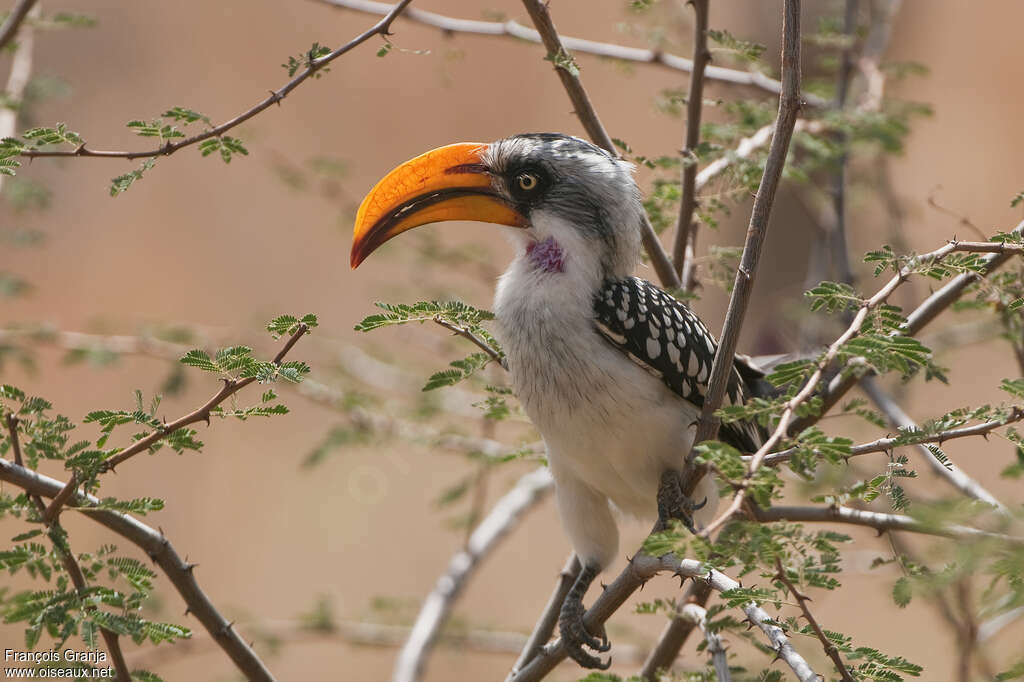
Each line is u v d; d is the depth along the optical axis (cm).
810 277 1238
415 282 1291
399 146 2981
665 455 732
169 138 606
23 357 1126
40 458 586
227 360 553
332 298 2606
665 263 825
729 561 480
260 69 3016
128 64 2933
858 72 1257
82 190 2666
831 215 1227
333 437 1122
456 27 1012
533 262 747
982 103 2877
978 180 2662
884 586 970
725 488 485
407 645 996
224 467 2159
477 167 759
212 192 2781
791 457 501
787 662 518
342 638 1130
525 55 3038
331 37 3077
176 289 2534
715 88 1246
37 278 2481
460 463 2186
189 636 573
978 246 566
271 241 2712
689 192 820
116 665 584
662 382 734
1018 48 2917
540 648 794
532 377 733
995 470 1689
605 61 1066
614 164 760
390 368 1295
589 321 721
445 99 3027
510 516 1103
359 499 1967
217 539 2023
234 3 3048
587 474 761
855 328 537
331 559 2000
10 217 1195
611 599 662
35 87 1079
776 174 577
